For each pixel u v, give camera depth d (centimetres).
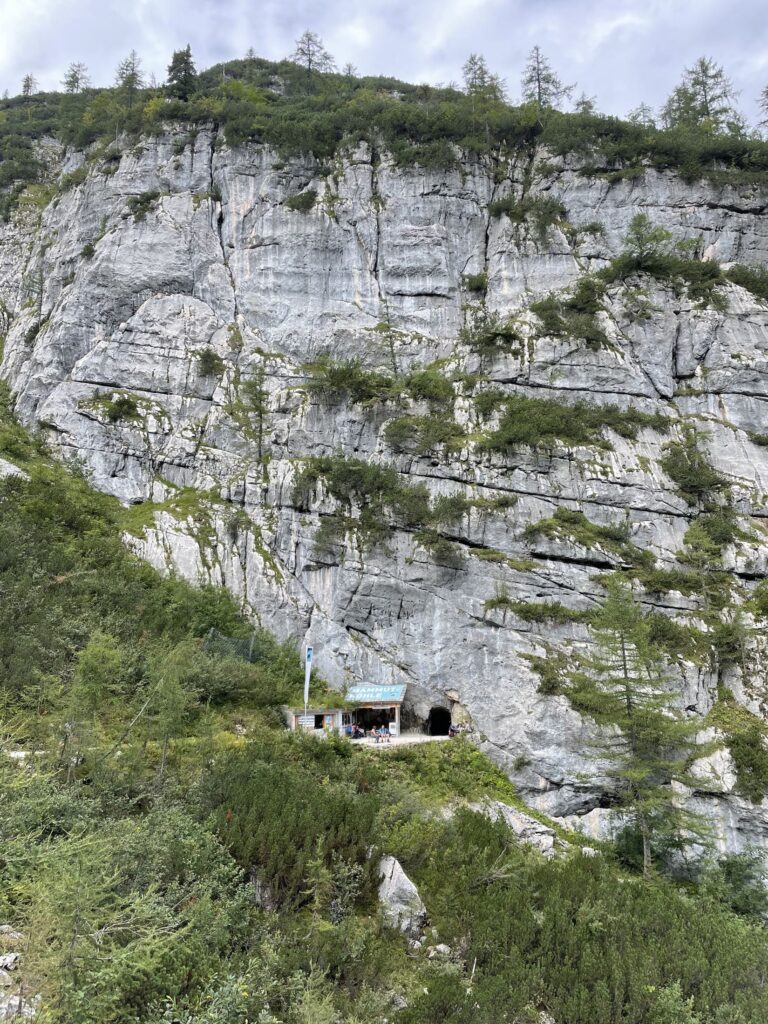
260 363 4547
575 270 4812
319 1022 1224
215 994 1123
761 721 3005
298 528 3728
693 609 3319
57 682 2114
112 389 4416
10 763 1691
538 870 2064
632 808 2606
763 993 1552
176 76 6216
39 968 1037
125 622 2878
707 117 6353
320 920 1562
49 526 3359
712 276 4631
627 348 4359
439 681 3306
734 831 2706
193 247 4916
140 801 1841
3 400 4703
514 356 4281
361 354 4662
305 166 5206
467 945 1706
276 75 8450
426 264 4938
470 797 2803
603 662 2939
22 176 6781
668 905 1962
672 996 1459
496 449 3759
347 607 3506
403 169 5166
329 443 4066
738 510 3812
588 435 3869
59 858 1190
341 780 2427
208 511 3841
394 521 3591
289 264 4900
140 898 1181
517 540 3488
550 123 5409
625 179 5056
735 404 4250
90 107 6700
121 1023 1086
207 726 2378
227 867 1523
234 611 3466
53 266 5394
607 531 3544
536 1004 1548
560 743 2975
